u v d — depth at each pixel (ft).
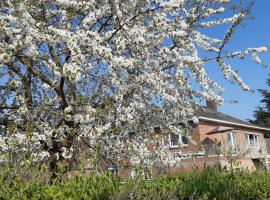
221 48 32.91
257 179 18.75
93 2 28.09
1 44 26.35
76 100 31.45
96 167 16.30
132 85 29.84
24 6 25.03
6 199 12.43
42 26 27.20
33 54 26.89
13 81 33.53
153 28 31.42
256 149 102.99
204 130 99.30
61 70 27.81
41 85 36.04
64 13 29.07
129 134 33.35
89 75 31.86
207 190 15.90
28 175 14.05
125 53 32.09
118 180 14.85
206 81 32.12
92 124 30.53
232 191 16.33
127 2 29.07
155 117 33.55
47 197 12.73
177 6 28.81
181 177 18.31
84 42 26.78
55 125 33.24
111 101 30.04
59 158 31.12
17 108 34.04
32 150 28.66
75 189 13.52
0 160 21.63
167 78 31.53
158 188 15.30
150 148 33.06
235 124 113.09
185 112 33.53
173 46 33.14
